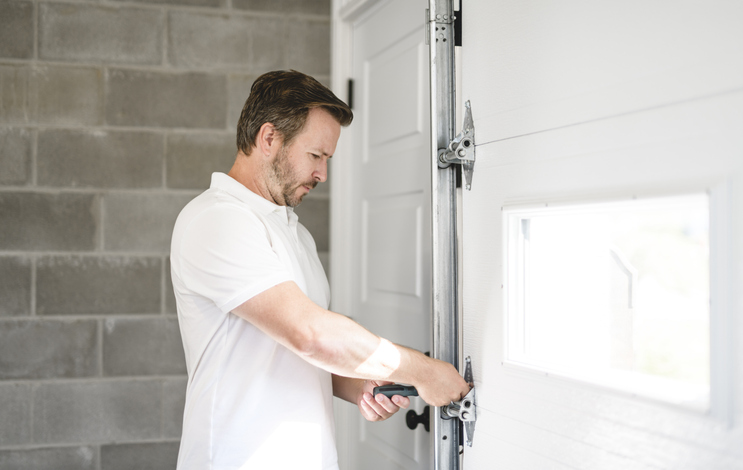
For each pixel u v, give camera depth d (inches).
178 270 44.3
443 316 49.2
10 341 77.2
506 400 42.5
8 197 77.4
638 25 32.2
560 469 37.5
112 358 79.4
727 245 27.6
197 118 82.0
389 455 69.5
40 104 78.2
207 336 43.8
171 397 80.7
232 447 43.4
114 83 79.9
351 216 81.7
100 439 79.0
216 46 82.7
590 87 35.4
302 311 39.7
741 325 27.0
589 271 37.1
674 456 30.0
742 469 26.6
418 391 44.6
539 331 40.7
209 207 43.3
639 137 32.1
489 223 44.6
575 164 36.4
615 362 34.9
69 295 78.6
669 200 30.3
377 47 73.6
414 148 63.7
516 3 41.9
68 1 78.7
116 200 79.8
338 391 54.4
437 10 49.0
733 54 27.1
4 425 77.0
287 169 47.1
